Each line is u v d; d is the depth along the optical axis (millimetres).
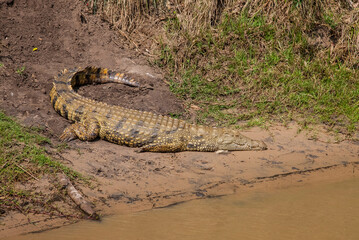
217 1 18422
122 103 14609
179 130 12586
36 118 12570
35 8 16609
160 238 8211
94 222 8773
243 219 9219
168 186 10594
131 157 11820
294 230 8750
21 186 9453
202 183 10914
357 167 12422
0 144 10312
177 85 16094
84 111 12727
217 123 14508
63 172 10094
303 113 15352
